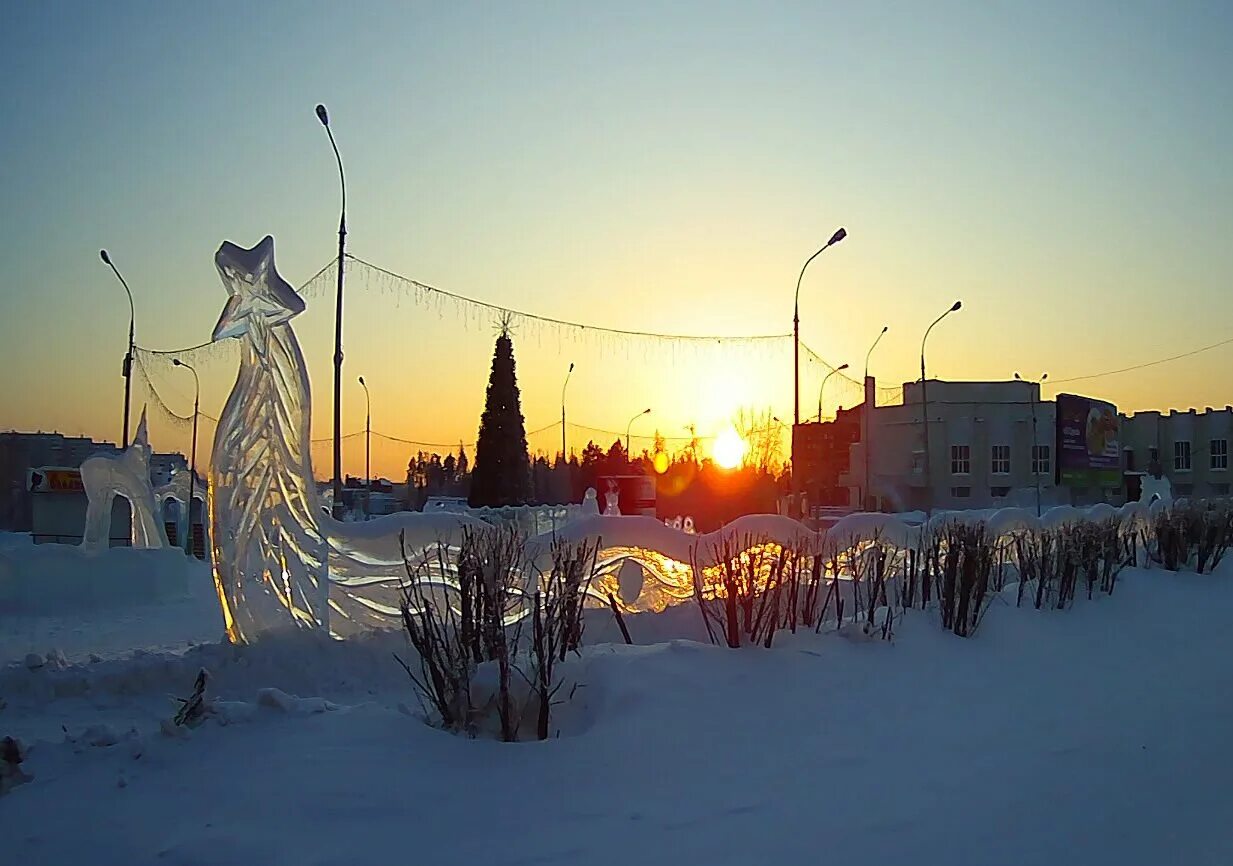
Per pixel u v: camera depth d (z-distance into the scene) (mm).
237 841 5480
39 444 66375
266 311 11688
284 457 11750
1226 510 21703
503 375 36375
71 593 21156
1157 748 7973
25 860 5359
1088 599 15133
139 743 7031
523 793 6395
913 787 6793
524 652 8898
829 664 9766
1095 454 64000
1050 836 5977
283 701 7785
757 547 11531
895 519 15250
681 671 8805
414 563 11922
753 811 6234
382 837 5633
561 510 33125
